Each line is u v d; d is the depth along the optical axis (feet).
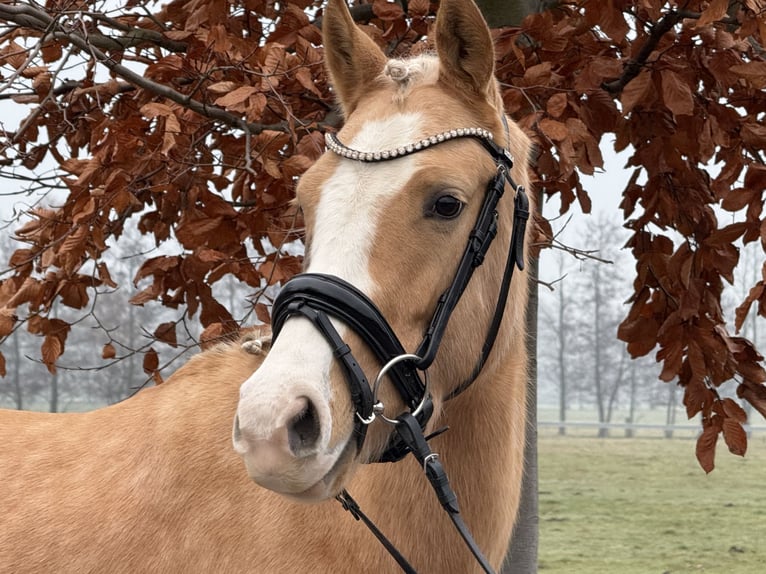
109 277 12.55
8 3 12.89
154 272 12.87
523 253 7.02
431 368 6.46
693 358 12.64
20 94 13.66
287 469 5.21
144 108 10.58
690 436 126.93
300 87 12.07
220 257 11.30
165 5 13.69
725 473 72.49
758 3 10.53
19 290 12.41
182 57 11.88
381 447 6.31
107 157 11.31
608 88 12.88
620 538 41.11
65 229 12.37
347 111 7.45
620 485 63.62
